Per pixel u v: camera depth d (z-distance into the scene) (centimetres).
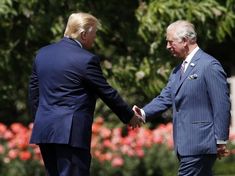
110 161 2259
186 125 1391
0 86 2228
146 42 2072
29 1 2078
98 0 2120
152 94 2094
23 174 2222
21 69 2194
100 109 2720
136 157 2291
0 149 2225
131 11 2142
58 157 1309
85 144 1306
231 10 2039
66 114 1301
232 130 3042
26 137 2234
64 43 1337
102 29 2077
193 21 2012
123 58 2155
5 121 2862
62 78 1313
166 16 2008
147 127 2645
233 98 3009
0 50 2155
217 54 2803
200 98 1379
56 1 2084
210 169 1412
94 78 1309
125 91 2259
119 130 2305
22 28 2141
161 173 2319
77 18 1332
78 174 1304
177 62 2077
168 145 2327
